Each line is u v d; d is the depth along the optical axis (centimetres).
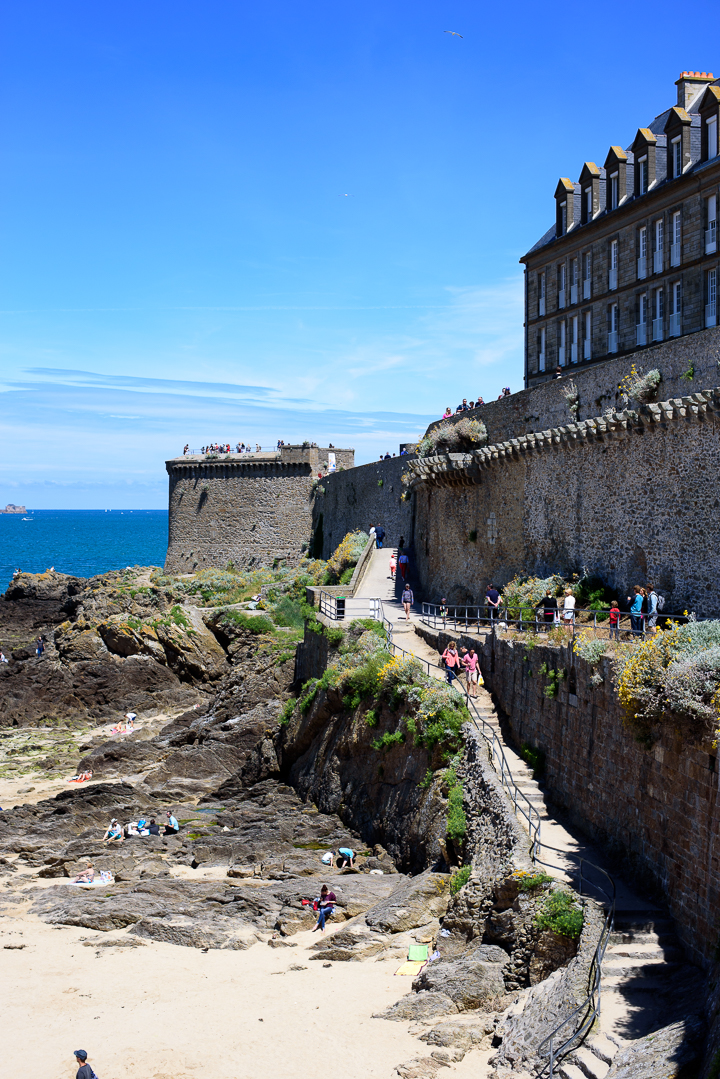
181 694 6116
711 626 1958
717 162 3173
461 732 2720
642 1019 1546
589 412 3259
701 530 2528
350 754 3409
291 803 3747
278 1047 1895
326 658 3916
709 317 3281
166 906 2806
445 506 4403
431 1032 1811
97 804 3928
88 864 3253
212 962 2448
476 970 1936
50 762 4825
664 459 2691
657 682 1888
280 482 8856
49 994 2275
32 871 3297
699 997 1537
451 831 2430
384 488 6269
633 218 3647
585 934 1770
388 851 2922
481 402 4425
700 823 1733
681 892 1786
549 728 2533
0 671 6275
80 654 6200
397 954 2312
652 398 2834
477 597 4012
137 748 4800
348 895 2623
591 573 3081
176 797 4144
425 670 3197
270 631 6159
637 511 2823
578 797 2317
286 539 8794
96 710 5997
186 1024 2070
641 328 3641
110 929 2733
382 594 4684
